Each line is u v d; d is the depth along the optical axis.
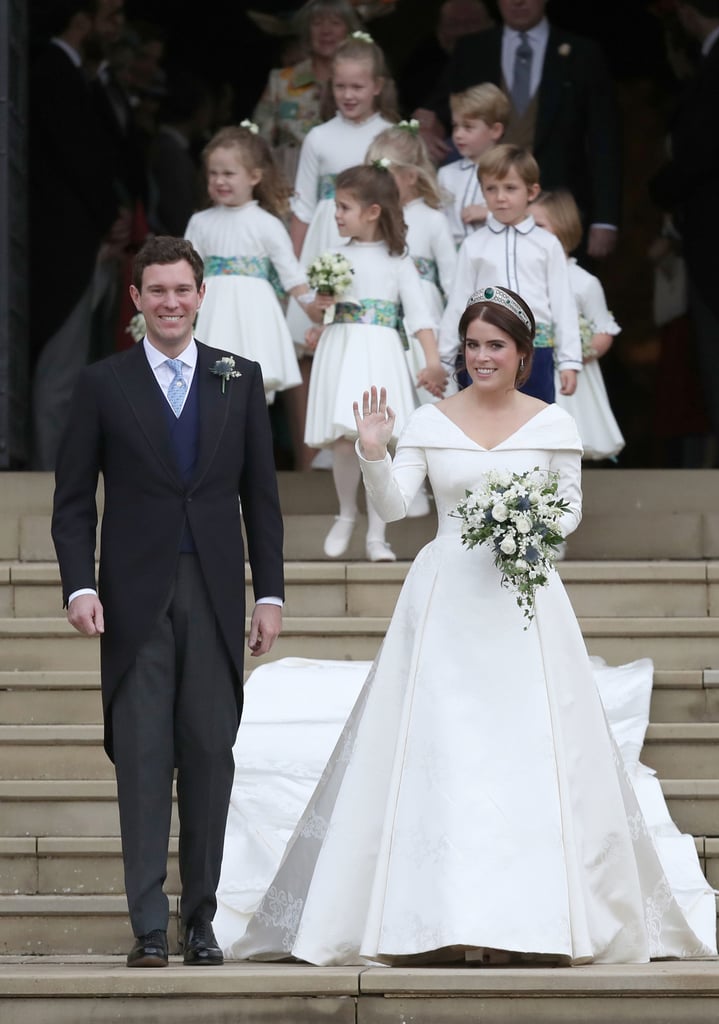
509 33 40.09
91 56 42.97
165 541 18.77
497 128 34.72
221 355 19.66
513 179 30.59
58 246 41.50
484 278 30.80
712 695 25.41
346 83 34.84
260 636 19.31
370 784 18.55
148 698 18.55
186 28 51.81
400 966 18.06
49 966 18.62
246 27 51.81
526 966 17.98
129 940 21.58
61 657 26.86
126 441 18.94
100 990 16.84
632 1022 16.61
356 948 18.08
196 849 18.66
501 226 30.89
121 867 22.48
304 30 39.44
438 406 19.97
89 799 23.42
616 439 34.28
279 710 25.17
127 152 44.97
